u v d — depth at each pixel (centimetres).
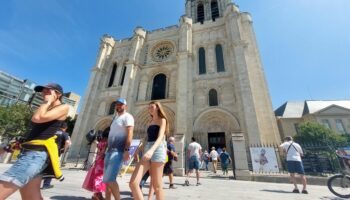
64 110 225
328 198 586
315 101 4366
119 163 338
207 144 1934
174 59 2680
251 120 1800
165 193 595
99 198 442
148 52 2980
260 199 551
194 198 535
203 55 2581
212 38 2647
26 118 2141
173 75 2533
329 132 3050
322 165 1189
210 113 2047
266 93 2023
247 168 1119
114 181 327
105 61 3081
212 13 3378
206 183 898
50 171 209
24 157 191
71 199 456
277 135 1822
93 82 2794
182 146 1312
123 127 364
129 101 2450
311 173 1190
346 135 3092
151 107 357
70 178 853
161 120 336
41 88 227
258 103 1991
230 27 2475
